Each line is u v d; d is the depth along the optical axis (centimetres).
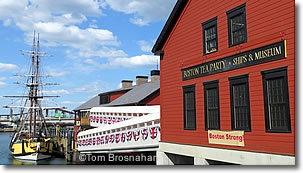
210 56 1434
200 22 1527
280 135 1061
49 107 5444
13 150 4522
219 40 1391
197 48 1535
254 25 1206
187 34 1622
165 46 1814
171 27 1762
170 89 1736
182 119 1609
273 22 1123
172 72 1727
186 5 1644
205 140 1429
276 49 1096
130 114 3000
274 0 1125
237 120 1264
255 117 1170
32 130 5309
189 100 1577
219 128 1349
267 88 1130
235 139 1252
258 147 1145
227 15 1352
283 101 1062
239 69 1260
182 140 1595
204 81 1464
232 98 1284
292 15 1048
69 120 9044
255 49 1188
